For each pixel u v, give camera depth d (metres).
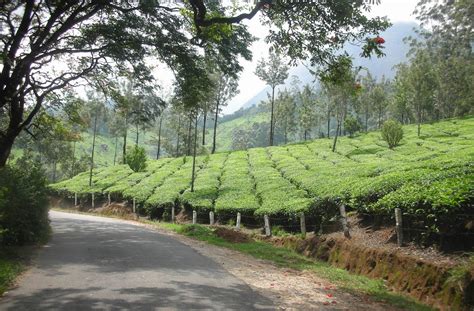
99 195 38.94
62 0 14.34
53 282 7.84
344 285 9.52
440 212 9.83
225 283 8.50
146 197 32.94
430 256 9.73
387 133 43.78
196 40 14.21
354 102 67.50
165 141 72.06
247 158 49.66
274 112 78.94
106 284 7.79
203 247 14.49
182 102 18.05
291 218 19.02
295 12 9.86
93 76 20.94
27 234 12.06
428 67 52.19
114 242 13.98
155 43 16.17
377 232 12.99
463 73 66.06
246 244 15.95
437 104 69.12
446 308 7.83
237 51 15.58
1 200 9.98
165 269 9.51
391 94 82.00
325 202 16.98
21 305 6.31
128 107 22.83
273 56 63.62
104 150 107.94
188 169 45.56
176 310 6.33
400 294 9.16
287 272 10.77
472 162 14.80
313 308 7.19
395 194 12.60
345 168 28.48
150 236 16.56
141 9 14.94
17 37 14.02
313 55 10.45
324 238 14.82
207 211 26.33
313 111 77.31
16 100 16.91
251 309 6.70
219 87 59.12
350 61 10.20
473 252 8.95
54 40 15.15
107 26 16.11
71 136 30.59
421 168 16.81
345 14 8.91
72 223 21.64
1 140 17.27
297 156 45.31
